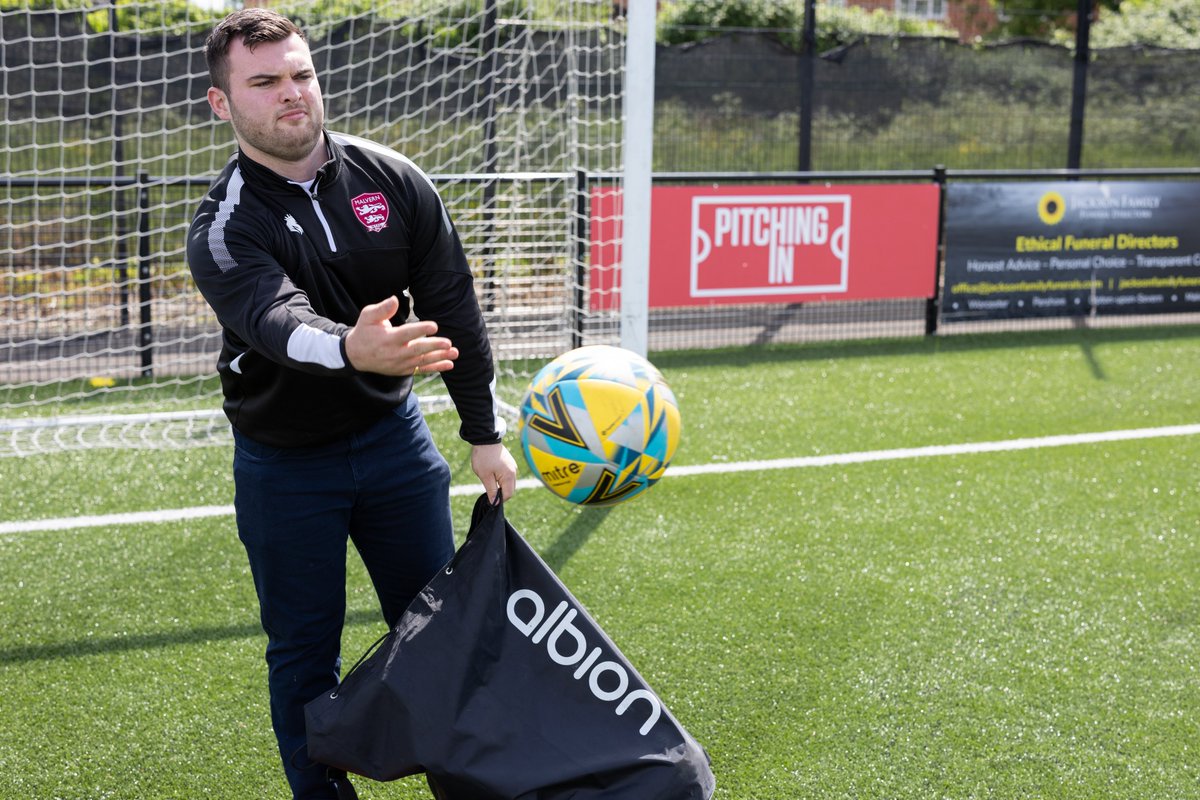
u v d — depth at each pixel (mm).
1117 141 10930
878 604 3951
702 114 9875
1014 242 8805
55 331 7703
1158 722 3193
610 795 2191
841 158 10320
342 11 8008
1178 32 16781
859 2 17672
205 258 2117
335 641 2553
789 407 6574
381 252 2291
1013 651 3615
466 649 2238
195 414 5809
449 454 5711
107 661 3539
